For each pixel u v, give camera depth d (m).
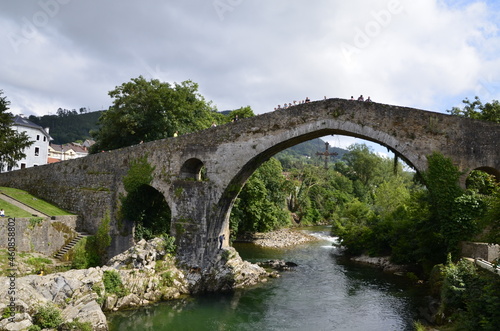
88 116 186.38
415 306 24.81
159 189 32.00
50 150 91.50
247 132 29.09
